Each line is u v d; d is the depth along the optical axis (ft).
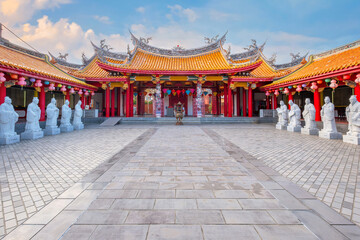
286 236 9.07
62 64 91.61
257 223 10.09
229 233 9.27
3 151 27.61
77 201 12.53
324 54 68.54
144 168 19.11
